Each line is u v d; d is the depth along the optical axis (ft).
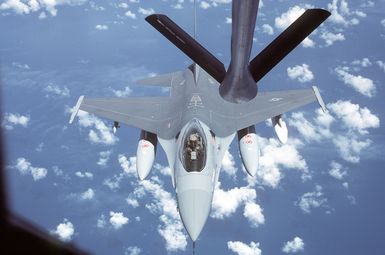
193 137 62.13
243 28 31.55
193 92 79.25
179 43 56.80
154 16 58.75
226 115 74.95
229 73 40.60
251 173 69.15
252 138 72.38
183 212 57.11
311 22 53.42
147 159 70.69
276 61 50.85
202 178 59.16
